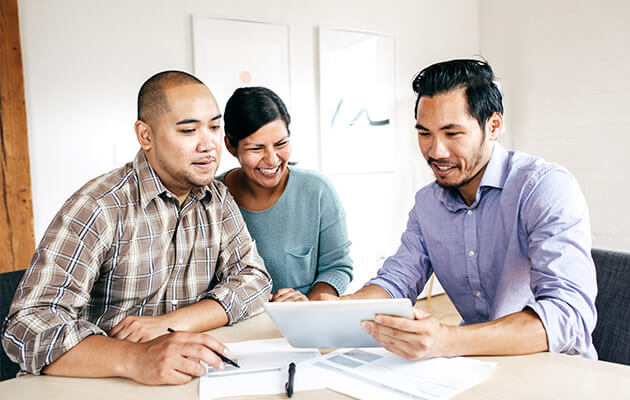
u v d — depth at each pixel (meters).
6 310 1.23
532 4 3.74
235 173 1.65
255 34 3.11
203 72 2.95
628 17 3.16
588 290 0.99
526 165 1.23
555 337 0.92
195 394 0.81
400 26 3.75
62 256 1.06
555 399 0.73
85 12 2.62
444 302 3.72
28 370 0.92
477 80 1.12
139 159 1.22
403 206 3.83
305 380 0.84
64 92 2.58
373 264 3.69
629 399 0.72
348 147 3.51
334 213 1.64
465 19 4.11
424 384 0.80
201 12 2.94
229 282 1.30
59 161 2.58
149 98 1.14
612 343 1.14
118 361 0.88
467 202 1.33
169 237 1.25
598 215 3.40
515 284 1.22
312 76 3.37
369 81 3.59
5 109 2.37
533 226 1.14
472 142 1.14
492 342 0.90
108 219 1.14
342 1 3.47
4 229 2.37
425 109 1.14
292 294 1.27
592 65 3.38
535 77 3.75
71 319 0.99
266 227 1.61
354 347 0.95
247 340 1.08
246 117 1.40
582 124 3.46
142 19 2.78
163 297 1.28
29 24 2.48
